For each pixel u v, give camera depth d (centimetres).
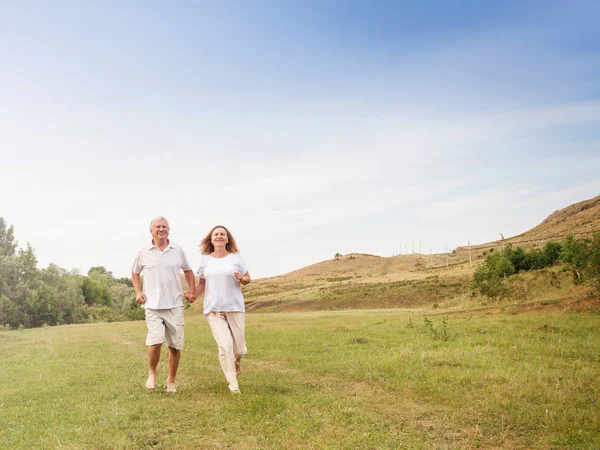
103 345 1631
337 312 3731
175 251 731
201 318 4047
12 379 948
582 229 11244
